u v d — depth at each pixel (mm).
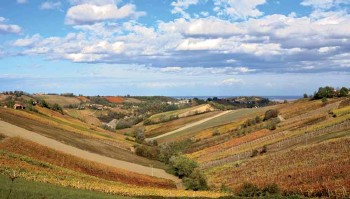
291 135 116250
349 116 117750
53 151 82625
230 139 139375
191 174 90125
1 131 91375
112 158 103188
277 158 93000
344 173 64250
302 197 57781
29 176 55844
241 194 65625
